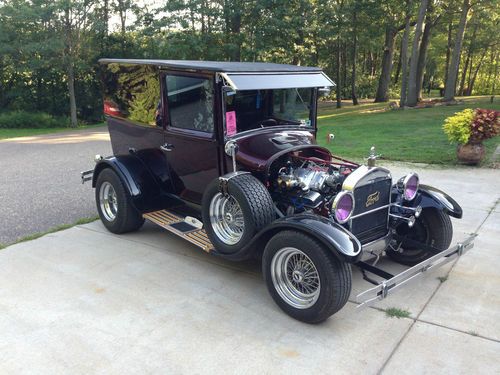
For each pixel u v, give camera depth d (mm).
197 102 4387
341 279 3311
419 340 3322
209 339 3340
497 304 3826
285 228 3539
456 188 7395
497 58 48719
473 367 3023
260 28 21797
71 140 16719
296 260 3578
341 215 3629
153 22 22109
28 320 3590
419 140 12164
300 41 24047
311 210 3977
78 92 29609
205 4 21875
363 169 3811
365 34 30141
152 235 5453
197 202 4922
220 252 4070
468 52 40562
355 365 3045
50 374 2963
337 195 3629
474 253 4875
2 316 3645
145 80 4902
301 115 4887
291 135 4574
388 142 12133
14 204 6941
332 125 17516
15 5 24312
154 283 4215
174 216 4984
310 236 3385
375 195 3982
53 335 3389
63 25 24578
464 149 8961
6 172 9672
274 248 3578
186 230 4602
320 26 23984
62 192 7699
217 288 4121
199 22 23031
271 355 3152
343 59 39781
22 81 29188
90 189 7910
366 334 3404
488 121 8641
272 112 4605
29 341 3316
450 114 18594
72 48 25531
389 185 4148
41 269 4508
